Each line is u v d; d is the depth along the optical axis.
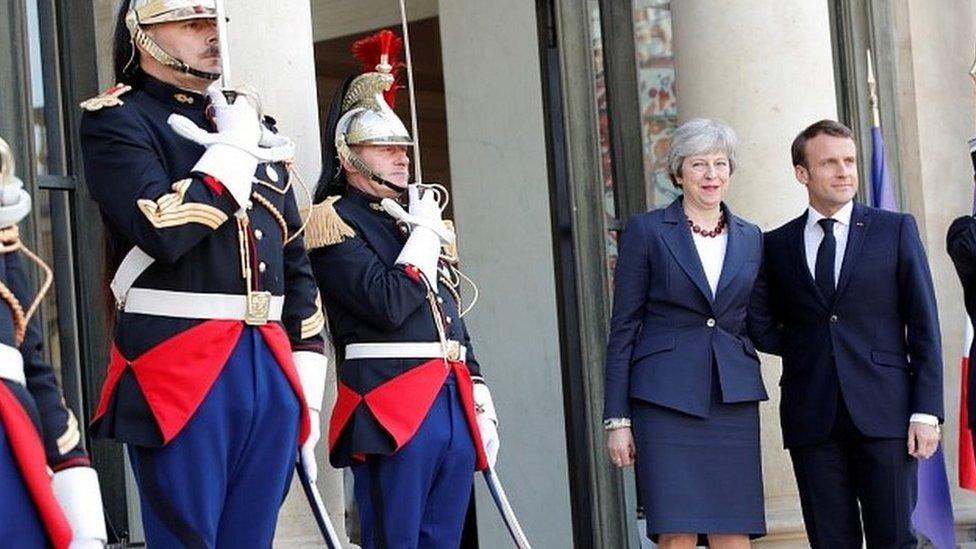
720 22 13.48
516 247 13.59
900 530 10.84
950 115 16.77
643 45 14.39
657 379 10.37
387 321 8.65
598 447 13.46
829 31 14.10
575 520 13.55
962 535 16.55
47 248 9.91
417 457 8.72
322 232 8.69
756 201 13.38
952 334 16.61
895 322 10.94
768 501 13.05
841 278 10.86
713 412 10.39
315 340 7.72
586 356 13.48
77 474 5.88
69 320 9.97
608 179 14.19
